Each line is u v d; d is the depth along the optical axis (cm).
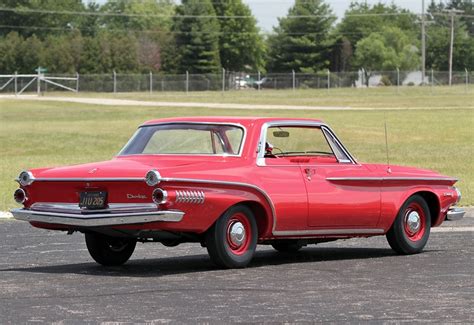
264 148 1547
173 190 1388
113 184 1412
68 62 18425
